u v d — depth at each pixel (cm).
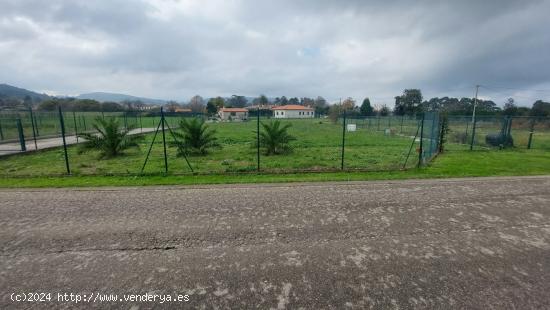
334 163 1047
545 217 470
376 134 2638
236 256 333
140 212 477
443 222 443
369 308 243
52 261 320
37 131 2028
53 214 466
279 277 290
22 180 707
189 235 388
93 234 390
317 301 252
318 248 354
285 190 624
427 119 1147
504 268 310
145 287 272
